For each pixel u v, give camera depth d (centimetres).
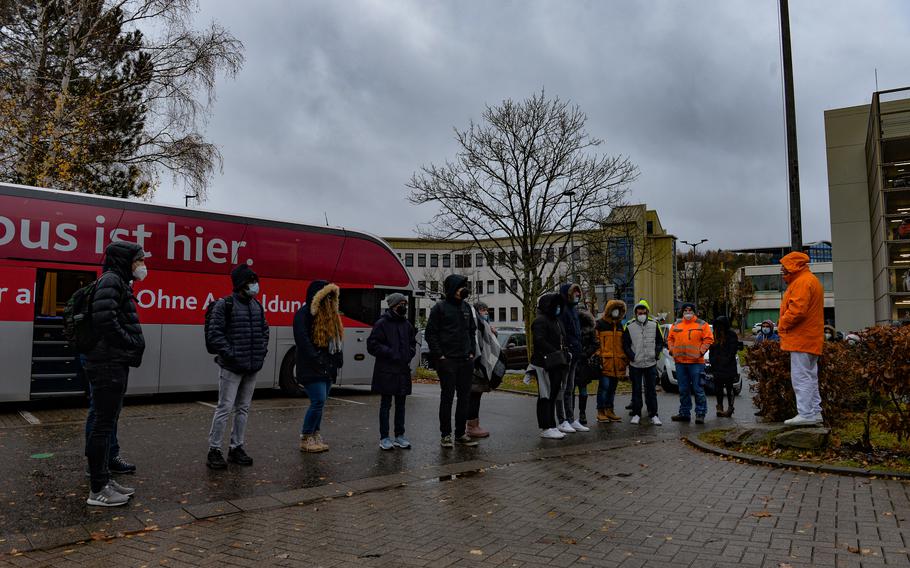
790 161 1330
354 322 1475
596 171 2397
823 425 781
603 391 1092
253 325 700
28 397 1077
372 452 789
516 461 735
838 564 392
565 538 452
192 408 1184
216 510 523
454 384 827
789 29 1355
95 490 537
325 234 1449
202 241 1274
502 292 7956
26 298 1085
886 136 2897
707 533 459
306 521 500
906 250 2808
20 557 420
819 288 775
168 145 2169
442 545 441
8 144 1766
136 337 542
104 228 1165
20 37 1975
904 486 584
